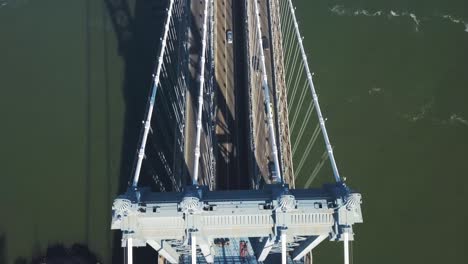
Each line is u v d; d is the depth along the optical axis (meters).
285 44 111.38
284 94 96.94
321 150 101.38
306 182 98.56
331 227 55.75
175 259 71.75
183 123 93.19
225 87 99.12
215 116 96.44
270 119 80.50
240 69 100.69
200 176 88.44
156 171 101.00
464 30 116.44
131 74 112.94
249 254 79.62
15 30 120.62
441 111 107.94
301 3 117.50
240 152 94.19
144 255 93.44
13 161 105.25
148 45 115.69
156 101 107.94
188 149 91.00
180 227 55.22
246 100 97.56
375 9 117.25
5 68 115.69
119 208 52.84
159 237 55.62
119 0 121.88
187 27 102.38
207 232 56.03
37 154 105.75
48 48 117.69
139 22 119.00
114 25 119.19
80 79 113.44
